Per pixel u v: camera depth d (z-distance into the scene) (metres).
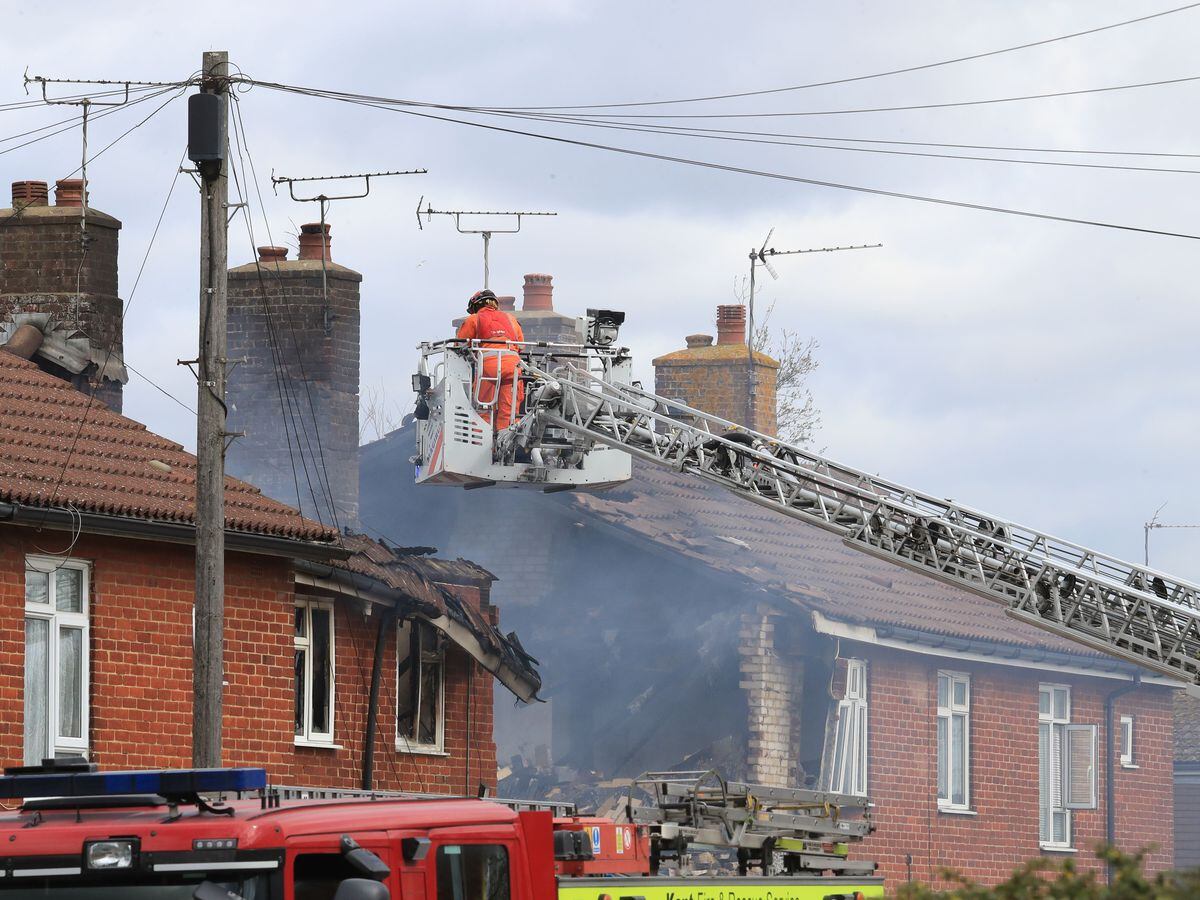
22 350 31.22
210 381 21.58
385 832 11.66
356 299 35.94
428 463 31.84
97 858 10.73
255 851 10.92
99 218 32.88
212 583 21.25
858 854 38.62
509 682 32.28
